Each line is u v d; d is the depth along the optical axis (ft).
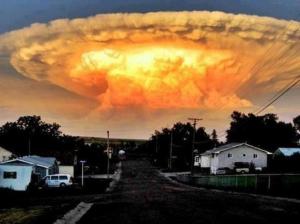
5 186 191.83
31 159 214.28
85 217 82.33
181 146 473.67
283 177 144.77
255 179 163.53
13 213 85.15
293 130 495.82
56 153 327.88
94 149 381.81
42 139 442.91
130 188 194.29
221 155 324.19
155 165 464.24
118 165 451.53
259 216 77.77
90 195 149.79
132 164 478.59
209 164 359.87
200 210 89.76
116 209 95.30
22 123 453.58
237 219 73.77
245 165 313.32
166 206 100.17
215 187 204.54
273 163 290.35
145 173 348.79
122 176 308.40
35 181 201.87
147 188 193.57
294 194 133.69
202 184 234.58
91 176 305.32
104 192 167.32
